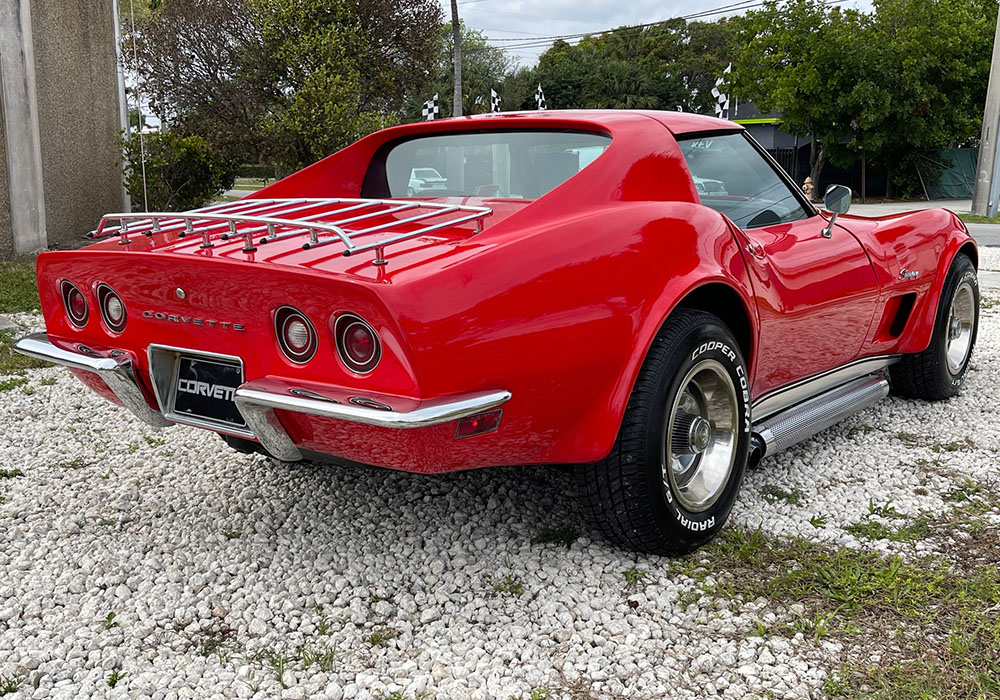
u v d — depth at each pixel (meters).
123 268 2.58
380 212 2.65
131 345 2.72
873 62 26.69
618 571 2.72
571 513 3.15
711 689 2.13
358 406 2.16
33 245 10.00
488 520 3.10
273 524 3.12
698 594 2.59
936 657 2.25
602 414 2.53
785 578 2.64
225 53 18.84
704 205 3.01
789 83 27.50
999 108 19.56
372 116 18.27
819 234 3.54
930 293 4.17
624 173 2.77
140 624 2.45
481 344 2.23
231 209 2.96
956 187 29.36
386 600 2.61
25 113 9.74
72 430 4.20
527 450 2.50
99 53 11.74
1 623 2.46
